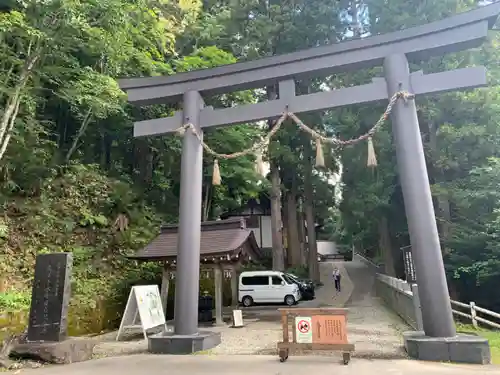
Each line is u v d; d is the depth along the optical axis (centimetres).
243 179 1938
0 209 1180
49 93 1420
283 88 800
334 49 768
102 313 1104
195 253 778
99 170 1630
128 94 883
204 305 1252
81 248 1265
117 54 1197
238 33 2267
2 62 1033
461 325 1096
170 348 719
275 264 2198
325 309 615
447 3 1497
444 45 703
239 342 836
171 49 1590
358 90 746
